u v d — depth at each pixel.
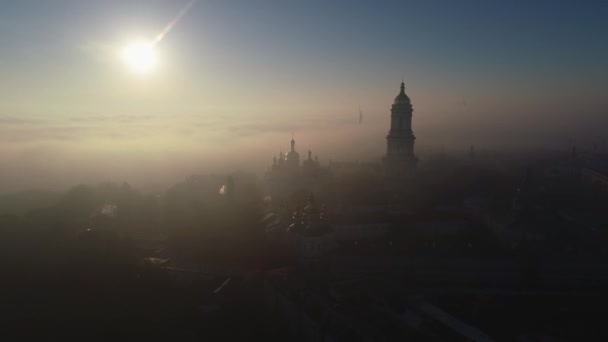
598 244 161.25
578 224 185.38
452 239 175.88
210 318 126.00
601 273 142.50
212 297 136.38
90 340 114.81
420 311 122.75
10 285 142.75
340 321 106.06
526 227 165.12
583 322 120.25
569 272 142.38
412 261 146.38
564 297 133.75
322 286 129.25
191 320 125.25
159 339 115.50
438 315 121.00
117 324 122.38
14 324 121.44
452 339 108.31
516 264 144.62
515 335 113.88
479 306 126.44
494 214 189.00
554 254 147.38
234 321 124.94
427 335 106.44
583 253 148.62
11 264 151.75
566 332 115.69
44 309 129.50
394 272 144.38
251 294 139.25
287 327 119.19
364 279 133.75
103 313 128.25
